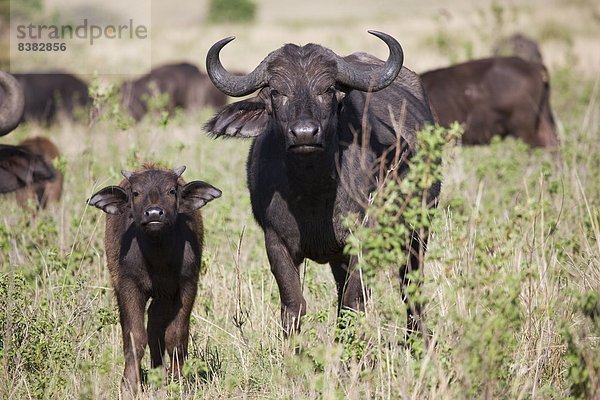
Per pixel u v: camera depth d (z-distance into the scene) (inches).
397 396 797.9
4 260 1298.0
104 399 894.4
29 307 1072.8
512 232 1007.0
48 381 926.4
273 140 1018.7
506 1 5762.8
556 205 1343.5
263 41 5551.2
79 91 3316.9
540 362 873.5
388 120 1090.1
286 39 5482.3
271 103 978.7
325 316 912.9
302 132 890.1
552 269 994.1
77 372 946.1
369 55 1200.8
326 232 1016.2
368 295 971.9
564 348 902.4
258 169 1039.6
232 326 1092.5
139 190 999.6
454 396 764.0
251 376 970.1
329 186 986.1
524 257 1048.8
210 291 1165.1
